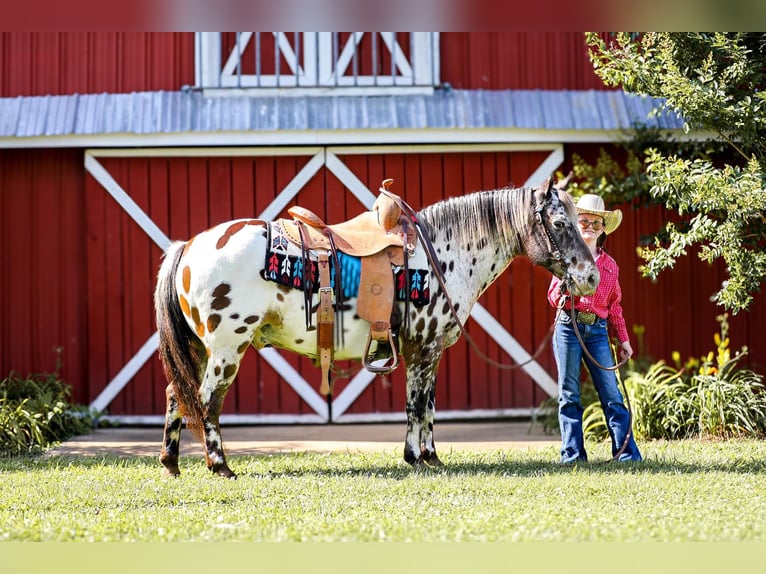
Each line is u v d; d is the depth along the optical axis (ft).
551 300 21.30
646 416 25.00
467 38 29.14
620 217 21.07
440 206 20.49
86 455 23.40
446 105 28.40
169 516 15.81
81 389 29.12
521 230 20.15
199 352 20.11
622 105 28.73
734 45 24.16
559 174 28.09
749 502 16.48
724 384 25.12
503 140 28.25
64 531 14.76
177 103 28.19
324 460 21.98
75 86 28.58
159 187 28.84
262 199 28.96
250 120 27.81
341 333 19.42
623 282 29.66
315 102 28.37
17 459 23.02
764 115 23.95
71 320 29.12
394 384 29.17
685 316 29.73
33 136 27.55
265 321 19.07
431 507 16.28
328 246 19.25
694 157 27.89
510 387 29.35
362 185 28.96
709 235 24.27
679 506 16.20
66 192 29.12
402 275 19.51
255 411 28.89
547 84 29.09
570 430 21.13
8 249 29.04
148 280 28.86
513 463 20.83
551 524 14.97
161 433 27.53
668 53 23.95
